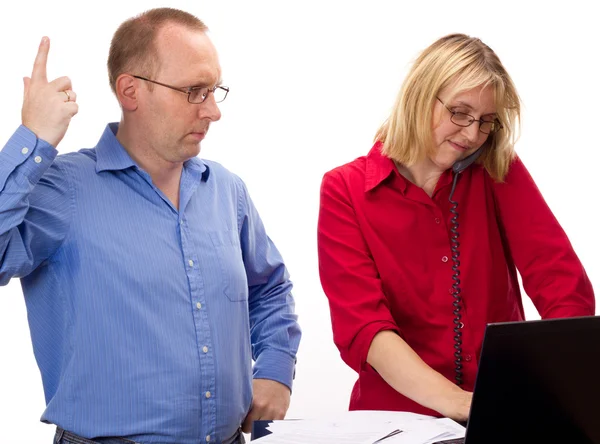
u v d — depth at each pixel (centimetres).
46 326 182
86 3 386
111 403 177
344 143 421
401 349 189
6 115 380
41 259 177
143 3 390
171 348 180
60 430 179
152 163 188
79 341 176
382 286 205
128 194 185
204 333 185
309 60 416
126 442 177
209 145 418
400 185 205
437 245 206
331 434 169
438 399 178
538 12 423
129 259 179
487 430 137
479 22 422
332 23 414
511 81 197
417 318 206
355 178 210
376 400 206
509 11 421
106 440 178
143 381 178
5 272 168
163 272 182
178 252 186
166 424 179
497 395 135
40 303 182
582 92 427
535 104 430
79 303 176
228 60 413
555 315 206
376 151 211
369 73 417
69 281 178
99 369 176
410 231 205
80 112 390
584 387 137
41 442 378
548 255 211
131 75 181
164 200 187
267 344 215
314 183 423
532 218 212
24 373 390
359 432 170
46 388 184
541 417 137
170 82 178
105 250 178
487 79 188
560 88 428
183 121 180
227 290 192
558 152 432
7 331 392
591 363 136
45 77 170
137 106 183
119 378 177
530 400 136
